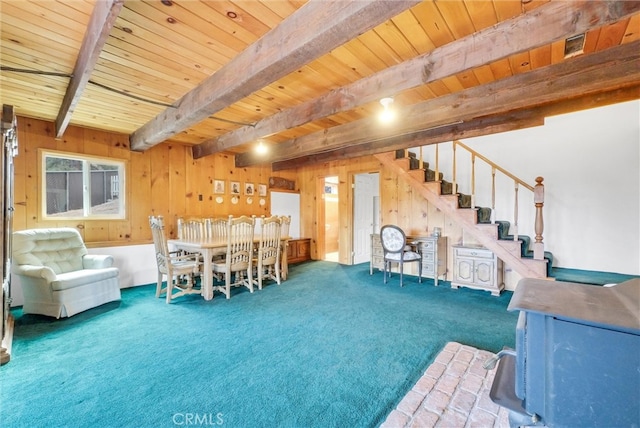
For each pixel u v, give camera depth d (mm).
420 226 4918
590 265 3932
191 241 3961
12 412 1572
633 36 1865
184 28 1740
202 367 2037
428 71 2008
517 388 999
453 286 4133
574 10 1490
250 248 3910
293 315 3047
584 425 865
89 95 2758
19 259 2965
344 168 6047
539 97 2275
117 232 4098
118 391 1764
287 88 2598
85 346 2338
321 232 6566
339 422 1514
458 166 4770
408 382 1866
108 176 4109
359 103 2439
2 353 2078
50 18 1672
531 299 998
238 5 1533
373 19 1313
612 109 3793
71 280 2963
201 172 5078
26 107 3102
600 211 3871
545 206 4191
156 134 3371
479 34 1794
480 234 3646
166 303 3420
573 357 873
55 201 3715
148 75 2355
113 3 1316
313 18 1466
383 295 3783
